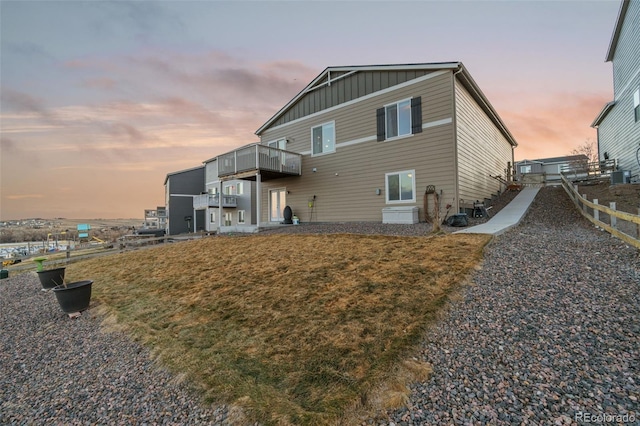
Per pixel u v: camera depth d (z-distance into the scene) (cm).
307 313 403
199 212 3166
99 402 293
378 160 1205
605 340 260
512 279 409
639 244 494
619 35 1446
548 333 280
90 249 1655
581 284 375
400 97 1146
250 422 231
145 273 791
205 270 710
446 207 1020
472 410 205
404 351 283
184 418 251
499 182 1673
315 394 250
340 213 1327
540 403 203
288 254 719
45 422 271
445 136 1033
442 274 451
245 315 433
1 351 442
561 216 1001
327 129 1380
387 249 630
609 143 1720
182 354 355
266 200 1652
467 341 286
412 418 206
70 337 471
